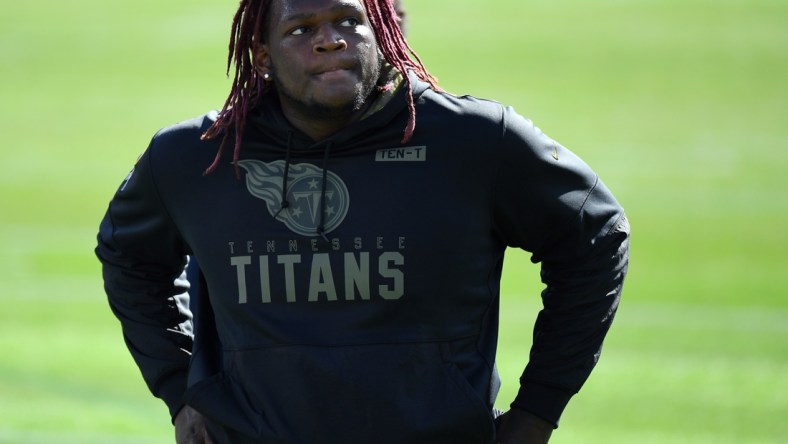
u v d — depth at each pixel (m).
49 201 81.69
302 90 10.90
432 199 11.06
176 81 133.12
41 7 165.75
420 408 11.03
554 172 11.24
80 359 41.47
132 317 12.59
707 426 33.03
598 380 38.94
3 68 137.62
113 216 12.41
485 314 11.55
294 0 10.88
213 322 12.19
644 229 72.81
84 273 60.53
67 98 125.06
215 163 11.45
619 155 98.75
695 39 146.38
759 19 154.00
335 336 11.06
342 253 11.05
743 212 77.56
